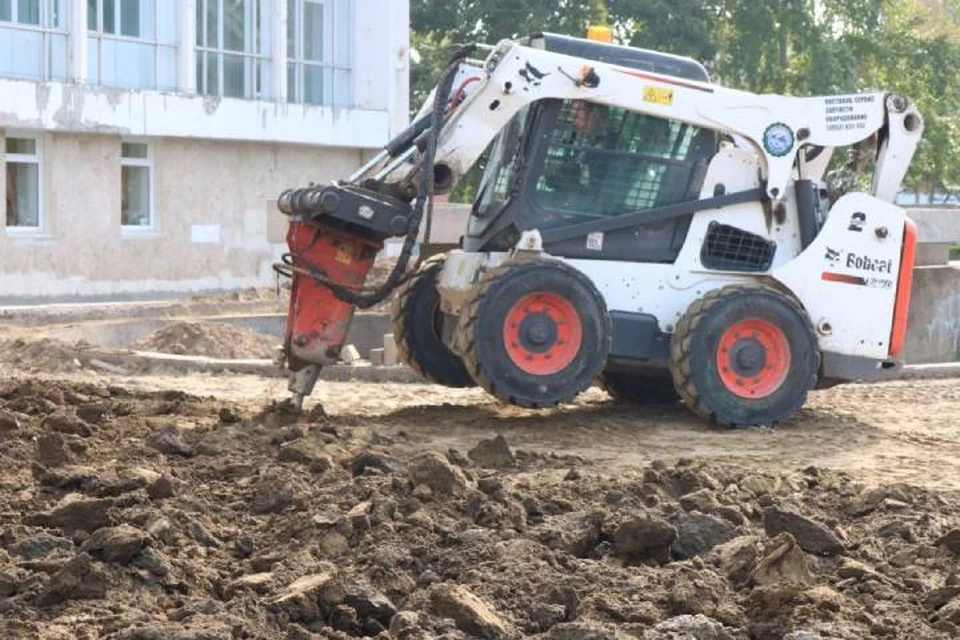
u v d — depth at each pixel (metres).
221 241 40.16
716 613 8.27
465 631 7.87
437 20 57.81
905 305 16.94
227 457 12.42
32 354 21.52
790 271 16.55
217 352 22.97
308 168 42.44
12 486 10.97
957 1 84.94
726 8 61.19
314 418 15.09
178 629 7.40
